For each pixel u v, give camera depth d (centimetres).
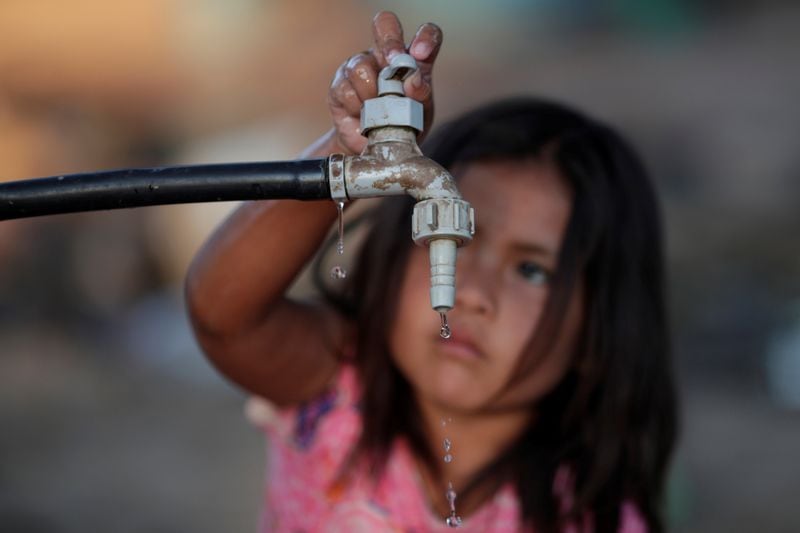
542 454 257
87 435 1011
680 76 1723
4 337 1555
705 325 1302
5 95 1756
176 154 1944
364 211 285
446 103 1695
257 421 266
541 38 1730
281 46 1820
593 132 268
